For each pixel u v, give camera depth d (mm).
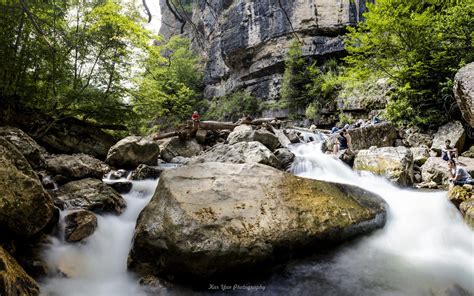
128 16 12039
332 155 10062
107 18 10703
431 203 6031
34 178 3969
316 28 22859
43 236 4125
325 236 4391
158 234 4016
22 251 3859
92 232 4582
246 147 8219
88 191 5348
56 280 3816
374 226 5125
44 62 9359
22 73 9109
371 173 8617
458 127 10609
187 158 10172
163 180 4902
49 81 9742
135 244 4176
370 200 5594
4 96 9000
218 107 29938
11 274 3004
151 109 13336
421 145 11109
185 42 31297
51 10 8430
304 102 22875
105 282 4078
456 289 3844
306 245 4250
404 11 11633
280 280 4062
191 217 4004
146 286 3826
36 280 3648
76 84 10672
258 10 25969
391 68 13281
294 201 4715
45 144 9688
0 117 9000
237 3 27703
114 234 4902
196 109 31609
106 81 11742
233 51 27531
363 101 17297
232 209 4254
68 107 10164
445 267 4430
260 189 4844
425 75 11609
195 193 4492
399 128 12352
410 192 7133
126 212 5586
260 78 26922
